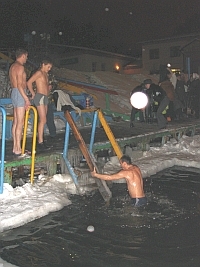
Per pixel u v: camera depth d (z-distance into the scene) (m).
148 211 6.42
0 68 16.80
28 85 7.92
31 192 6.89
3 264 4.55
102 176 6.92
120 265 4.60
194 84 14.90
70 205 6.79
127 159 6.88
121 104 18.30
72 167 7.80
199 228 5.67
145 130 11.61
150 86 12.33
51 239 5.36
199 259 4.71
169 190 7.61
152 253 4.88
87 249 5.04
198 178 8.55
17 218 5.86
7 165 6.81
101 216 6.23
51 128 9.61
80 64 35.88
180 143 11.50
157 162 9.55
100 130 11.45
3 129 6.41
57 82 13.84
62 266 4.60
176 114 14.59
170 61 36.06
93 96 14.71
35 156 7.32
